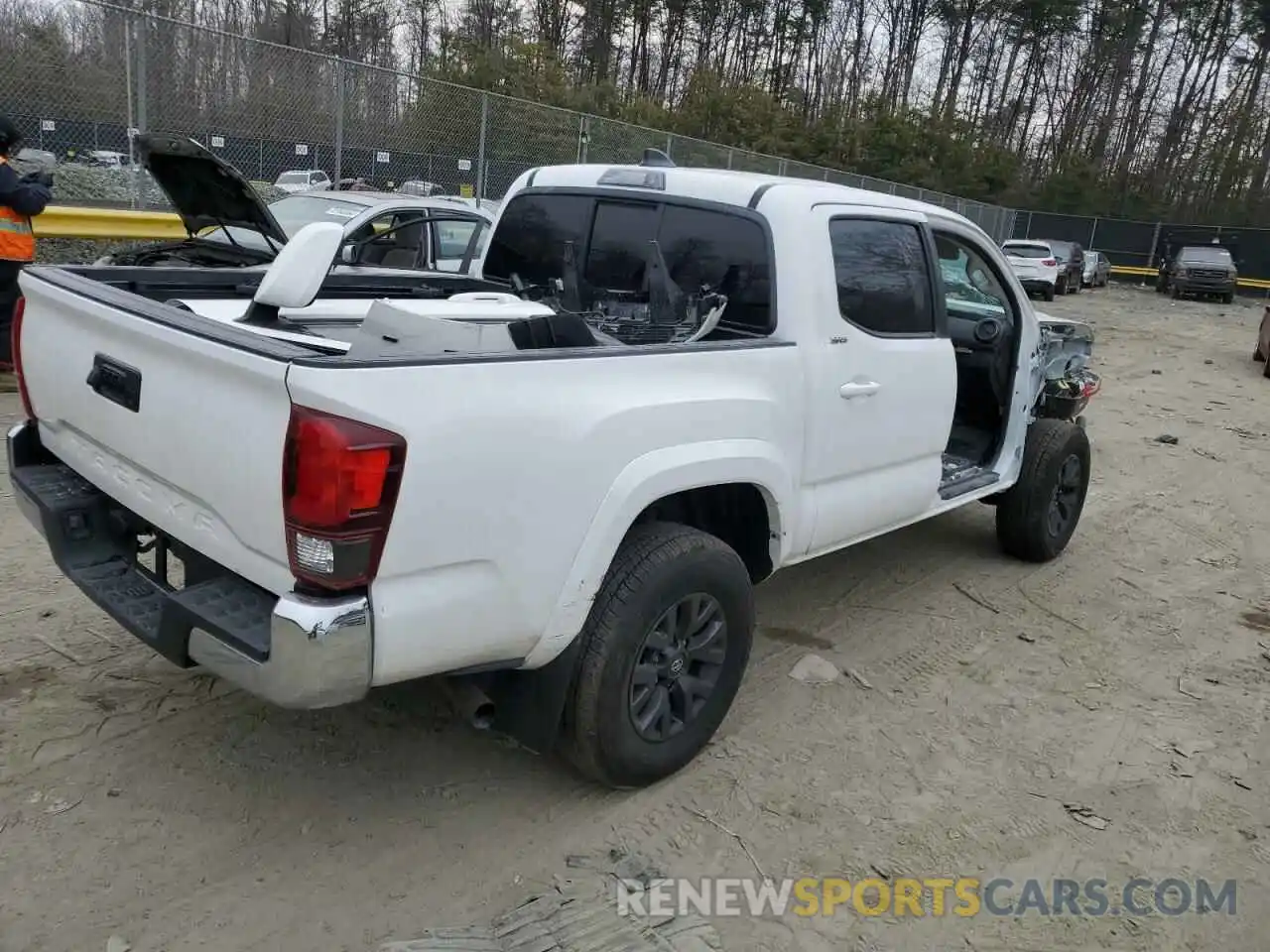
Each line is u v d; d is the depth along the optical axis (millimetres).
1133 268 40312
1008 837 3309
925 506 4559
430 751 3477
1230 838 3393
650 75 46688
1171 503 7633
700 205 3844
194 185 5172
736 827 3223
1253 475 8766
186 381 2566
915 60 53406
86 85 10148
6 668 3705
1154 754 3895
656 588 3035
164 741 3373
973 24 53031
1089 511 7219
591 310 4188
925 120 41344
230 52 11172
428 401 2406
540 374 2678
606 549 2867
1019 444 5418
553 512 2707
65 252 10258
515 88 26781
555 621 2805
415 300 3805
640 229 4047
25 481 3252
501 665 2820
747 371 3344
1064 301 28578
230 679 2486
